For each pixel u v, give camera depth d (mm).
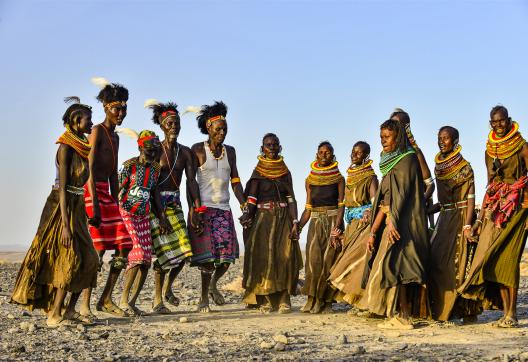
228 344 6703
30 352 6254
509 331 7297
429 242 7633
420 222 7562
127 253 8336
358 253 8398
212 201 9227
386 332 7336
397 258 7512
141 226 8625
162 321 8266
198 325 7953
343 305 10023
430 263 7891
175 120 8977
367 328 7703
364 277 7906
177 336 7168
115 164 8328
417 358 5973
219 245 9195
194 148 9312
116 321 8227
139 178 8539
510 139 7434
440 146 7988
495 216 7441
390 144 7664
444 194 7973
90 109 7559
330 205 9195
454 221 7883
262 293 9117
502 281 7406
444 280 7809
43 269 7504
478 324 7855
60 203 7328
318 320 8352
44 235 7473
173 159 8977
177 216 8945
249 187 9438
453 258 7789
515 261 7422
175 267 9352
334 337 7102
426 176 8164
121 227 8297
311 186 9266
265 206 9359
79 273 7441
